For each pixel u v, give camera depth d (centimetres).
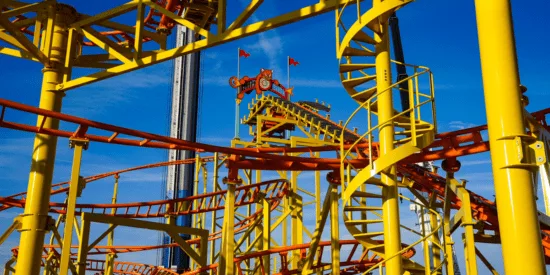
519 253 791
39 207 2009
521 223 797
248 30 1667
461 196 1680
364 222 1891
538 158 810
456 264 4547
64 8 2142
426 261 2655
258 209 4053
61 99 2130
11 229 1981
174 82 6969
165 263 5950
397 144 1953
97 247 4262
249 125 5269
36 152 2066
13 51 2127
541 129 1588
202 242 2877
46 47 2048
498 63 845
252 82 6531
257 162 2461
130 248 4325
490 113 845
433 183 2362
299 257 3453
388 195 1723
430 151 2158
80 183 2361
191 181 6425
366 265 3155
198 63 7094
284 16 1619
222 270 2605
